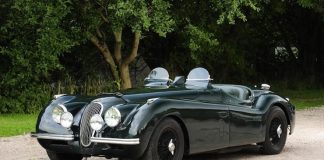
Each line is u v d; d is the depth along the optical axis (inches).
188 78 315.3
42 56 594.2
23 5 567.8
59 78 679.7
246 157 337.1
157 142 260.5
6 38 617.6
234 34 906.1
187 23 735.1
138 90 290.4
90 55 722.8
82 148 269.4
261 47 1065.5
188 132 277.1
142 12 564.7
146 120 255.4
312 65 1103.0
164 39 811.4
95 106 268.8
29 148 369.7
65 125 272.7
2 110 615.2
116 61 698.2
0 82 618.8
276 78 1095.0
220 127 298.5
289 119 357.1
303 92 992.2
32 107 627.8
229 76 965.2
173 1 728.3
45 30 584.1
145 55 820.6
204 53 831.7
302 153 352.8
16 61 602.9
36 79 624.4
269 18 1002.7
